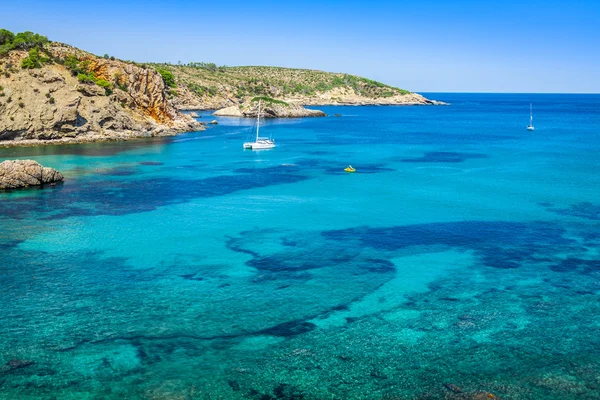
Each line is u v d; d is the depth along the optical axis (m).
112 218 47.25
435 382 22.03
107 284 32.12
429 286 32.38
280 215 49.28
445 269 35.28
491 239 41.88
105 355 23.84
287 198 56.69
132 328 26.47
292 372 22.69
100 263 35.75
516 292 31.42
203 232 43.47
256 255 37.91
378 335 26.00
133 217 47.75
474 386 21.77
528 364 23.42
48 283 32.06
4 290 30.86
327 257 37.59
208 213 49.72
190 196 57.06
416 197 57.31
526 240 41.56
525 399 20.92
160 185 62.75
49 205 51.47
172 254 37.88
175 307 29.02
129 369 22.75
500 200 55.62
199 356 23.89
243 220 47.38
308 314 28.38
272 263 36.25
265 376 22.38
